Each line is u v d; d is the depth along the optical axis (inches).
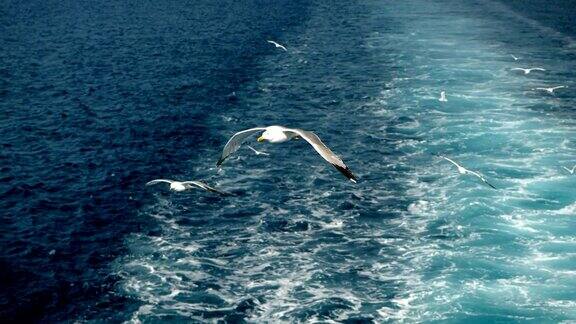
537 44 3673.7
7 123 2262.6
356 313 1235.9
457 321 1206.9
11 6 5027.1
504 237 1489.9
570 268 1362.0
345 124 2313.0
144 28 4148.6
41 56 3321.9
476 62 3240.7
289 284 1327.5
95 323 1210.6
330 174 1856.5
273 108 2500.0
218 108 2485.2
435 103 2529.5
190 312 1237.7
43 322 1215.6
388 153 2030.0
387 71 3073.3
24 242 1481.3
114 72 3004.4
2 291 1300.4
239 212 1631.4
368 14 4830.2
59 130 2201.0
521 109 2429.9
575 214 1595.7
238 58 3339.1
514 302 1256.8
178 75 2965.1
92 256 1428.4
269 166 1909.4
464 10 4916.3
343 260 1418.6
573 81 2851.9
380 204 1679.4
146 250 1453.0
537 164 1903.3
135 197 1708.9
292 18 4650.6
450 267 1375.5
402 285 1320.1
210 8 5059.1
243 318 1222.3
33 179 1809.8
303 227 1560.0
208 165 1930.4
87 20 4431.6
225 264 1398.9
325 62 3277.6
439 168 1899.6
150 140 2119.8
